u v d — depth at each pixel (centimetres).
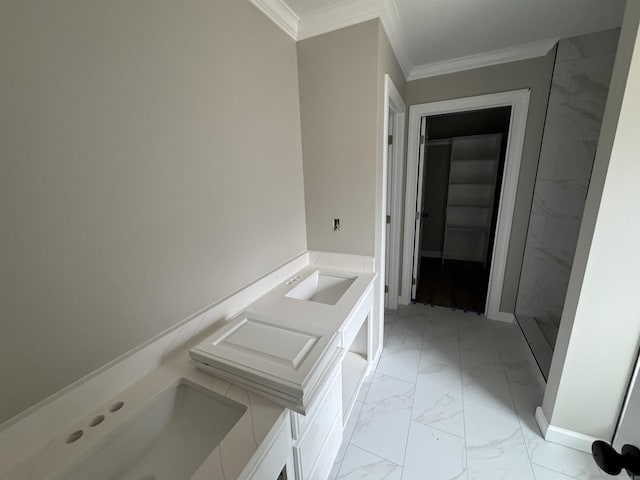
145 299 88
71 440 67
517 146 213
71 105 66
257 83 130
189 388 86
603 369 119
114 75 74
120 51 75
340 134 161
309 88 161
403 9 147
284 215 161
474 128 376
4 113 56
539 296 228
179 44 92
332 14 143
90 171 71
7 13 55
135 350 86
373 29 139
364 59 144
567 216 205
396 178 249
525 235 226
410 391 171
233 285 126
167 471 74
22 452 62
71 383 71
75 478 63
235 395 80
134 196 82
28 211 60
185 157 98
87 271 72
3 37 54
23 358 62
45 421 66
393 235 264
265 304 133
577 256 120
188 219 101
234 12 114
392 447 136
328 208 176
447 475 123
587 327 118
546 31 173
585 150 192
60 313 68
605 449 101
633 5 92
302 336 95
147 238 87
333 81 154
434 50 194
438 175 418
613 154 100
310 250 189
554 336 205
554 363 135
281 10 138
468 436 140
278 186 154
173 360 95
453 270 381
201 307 110
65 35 64
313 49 155
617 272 109
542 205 212
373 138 153
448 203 397
